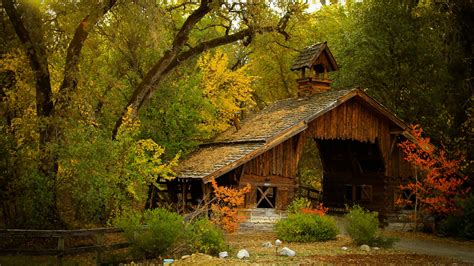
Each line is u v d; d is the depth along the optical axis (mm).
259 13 20938
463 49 22562
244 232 19609
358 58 27609
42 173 14922
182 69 24484
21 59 16219
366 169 25078
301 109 21484
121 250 15148
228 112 25750
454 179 20750
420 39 25922
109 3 17578
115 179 16172
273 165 20625
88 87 17141
